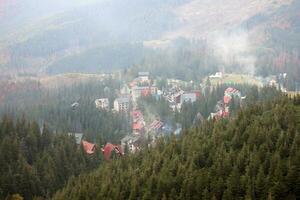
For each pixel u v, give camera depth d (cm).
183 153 15950
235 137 15450
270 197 12100
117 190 14350
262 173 12925
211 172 14000
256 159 13562
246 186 12950
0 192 16812
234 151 14800
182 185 13788
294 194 12800
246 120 16488
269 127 15475
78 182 16088
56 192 16650
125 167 16862
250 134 15112
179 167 14538
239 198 12862
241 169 13912
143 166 15962
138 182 14562
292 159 13238
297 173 12875
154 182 14325
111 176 15675
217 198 13162
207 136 16712
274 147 14438
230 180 13188
